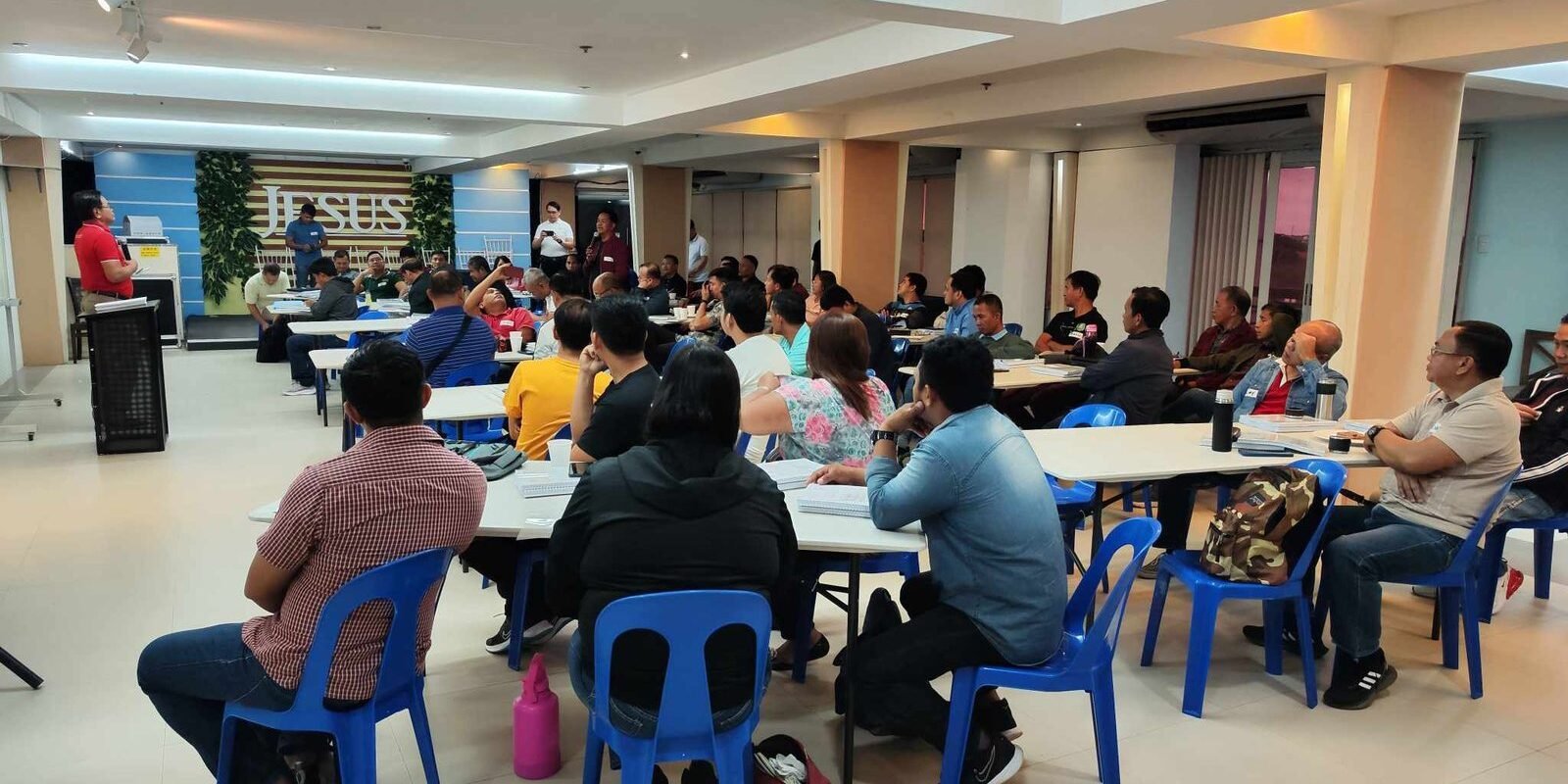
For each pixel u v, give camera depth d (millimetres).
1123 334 11031
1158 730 2939
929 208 14414
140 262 11930
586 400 3383
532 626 3408
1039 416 6219
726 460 2092
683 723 1988
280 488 5492
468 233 15844
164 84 7383
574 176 17484
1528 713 3059
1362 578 3039
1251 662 3441
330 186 14859
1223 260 10469
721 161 14188
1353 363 5340
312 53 6855
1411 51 4988
